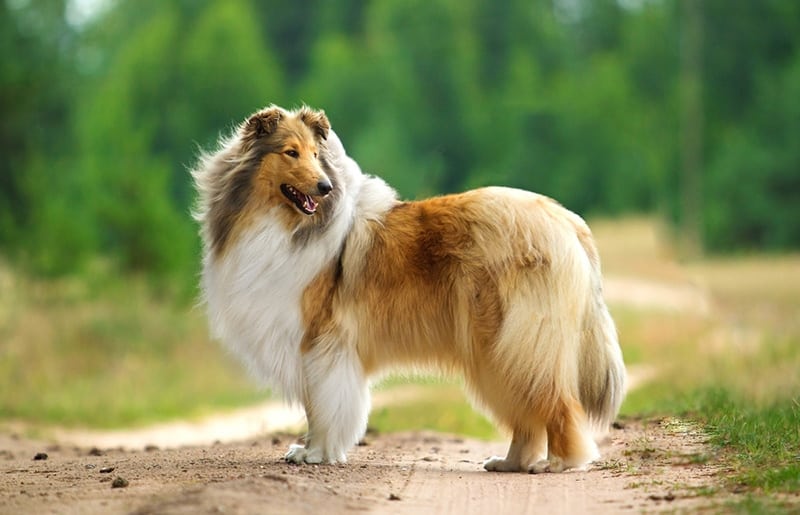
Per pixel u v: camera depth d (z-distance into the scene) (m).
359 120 52.94
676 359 18.50
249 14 56.56
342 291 8.86
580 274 8.61
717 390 12.45
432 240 8.93
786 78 53.94
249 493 7.28
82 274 26.00
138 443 14.33
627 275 38.31
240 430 15.76
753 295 30.44
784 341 18.06
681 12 59.00
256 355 8.98
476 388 8.95
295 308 8.82
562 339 8.53
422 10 56.28
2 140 34.84
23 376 18.91
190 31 53.50
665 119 56.53
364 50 56.50
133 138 28.56
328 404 8.80
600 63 60.59
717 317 24.84
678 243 49.62
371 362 9.03
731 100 57.00
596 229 51.94
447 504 7.43
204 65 50.59
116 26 61.62
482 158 54.66
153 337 22.91
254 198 8.95
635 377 17.41
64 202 27.97
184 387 19.58
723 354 17.36
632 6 69.19
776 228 51.03
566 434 8.59
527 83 56.72
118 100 47.25
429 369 9.14
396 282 8.89
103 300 24.86
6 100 35.06
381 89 53.31
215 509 6.83
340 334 8.82
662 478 8.05
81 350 21.53
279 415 17.03
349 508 7.17
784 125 52.91
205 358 22.20
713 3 57.47
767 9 57.12
